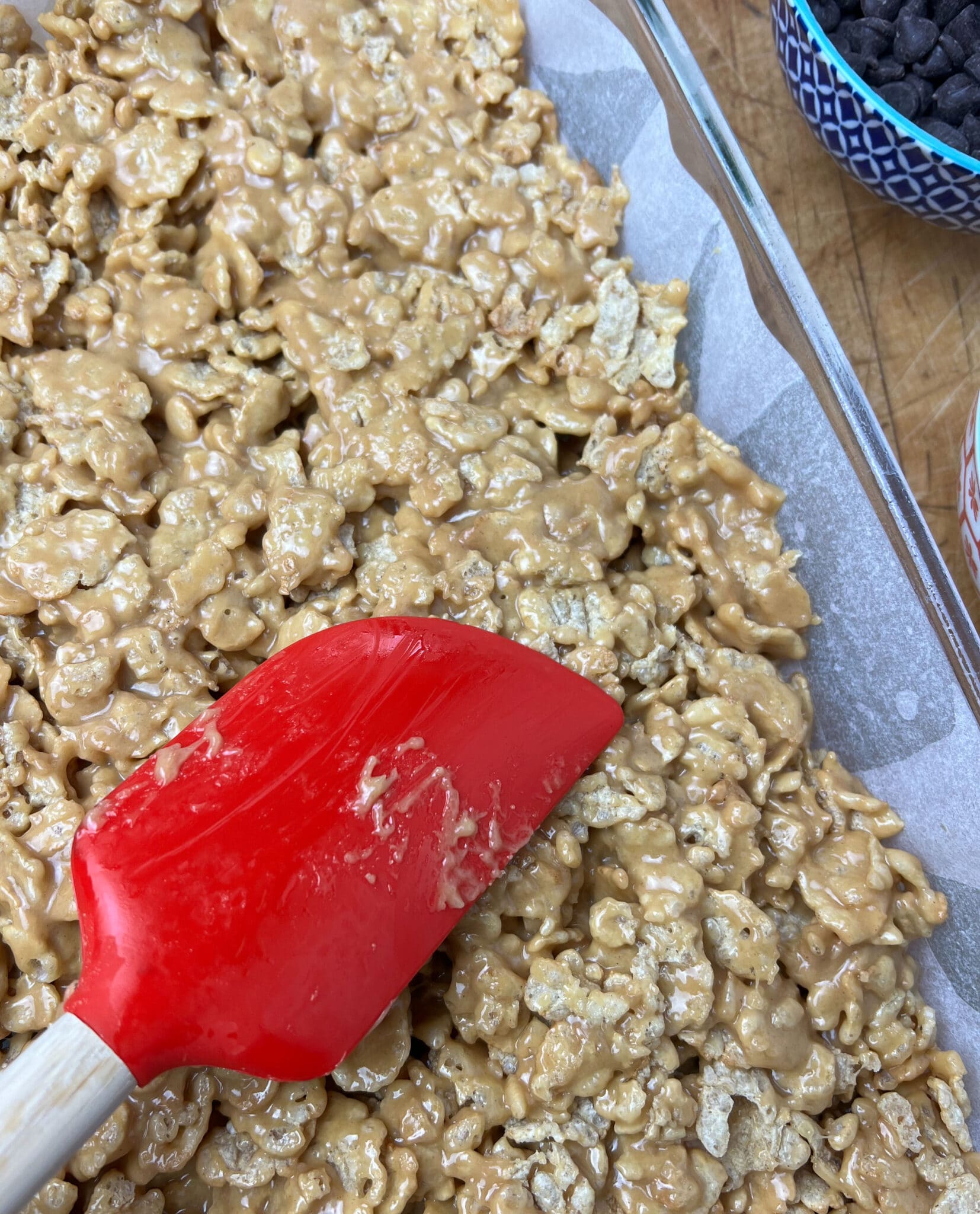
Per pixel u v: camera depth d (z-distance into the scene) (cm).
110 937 19
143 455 25
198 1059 19
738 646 27
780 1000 23
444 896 21
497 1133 23
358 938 20
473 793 21
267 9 28
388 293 27
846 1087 24
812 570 27
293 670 22
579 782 23
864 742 27
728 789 24
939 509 29
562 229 28
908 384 30
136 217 26
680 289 27
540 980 22
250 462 25
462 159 28
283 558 24
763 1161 23
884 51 27
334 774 21
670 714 24
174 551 24
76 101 27
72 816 22
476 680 22
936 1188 24
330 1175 21
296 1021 19
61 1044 17
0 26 27
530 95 29
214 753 21
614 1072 22
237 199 26
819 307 26
